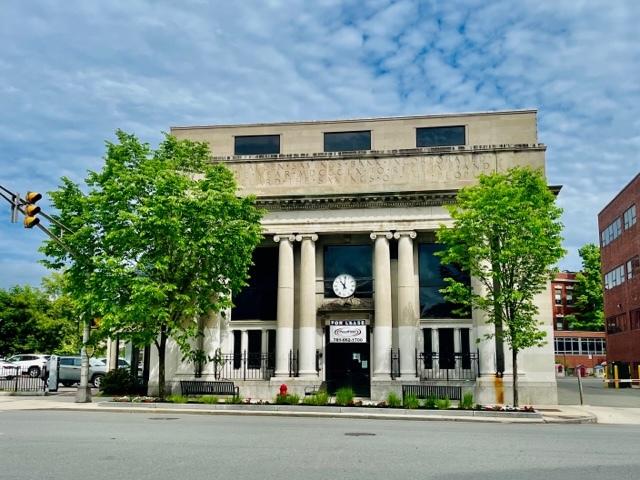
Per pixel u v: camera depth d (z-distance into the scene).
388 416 22.12
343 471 9.98
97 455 11.36
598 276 89.81
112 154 28.47
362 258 33.97
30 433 14.94
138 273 27.62
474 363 31.36
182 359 29.53
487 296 27.28
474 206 26.66
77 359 41.75
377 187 32.94
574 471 10.44
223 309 32.03
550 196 26.77
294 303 33.59
